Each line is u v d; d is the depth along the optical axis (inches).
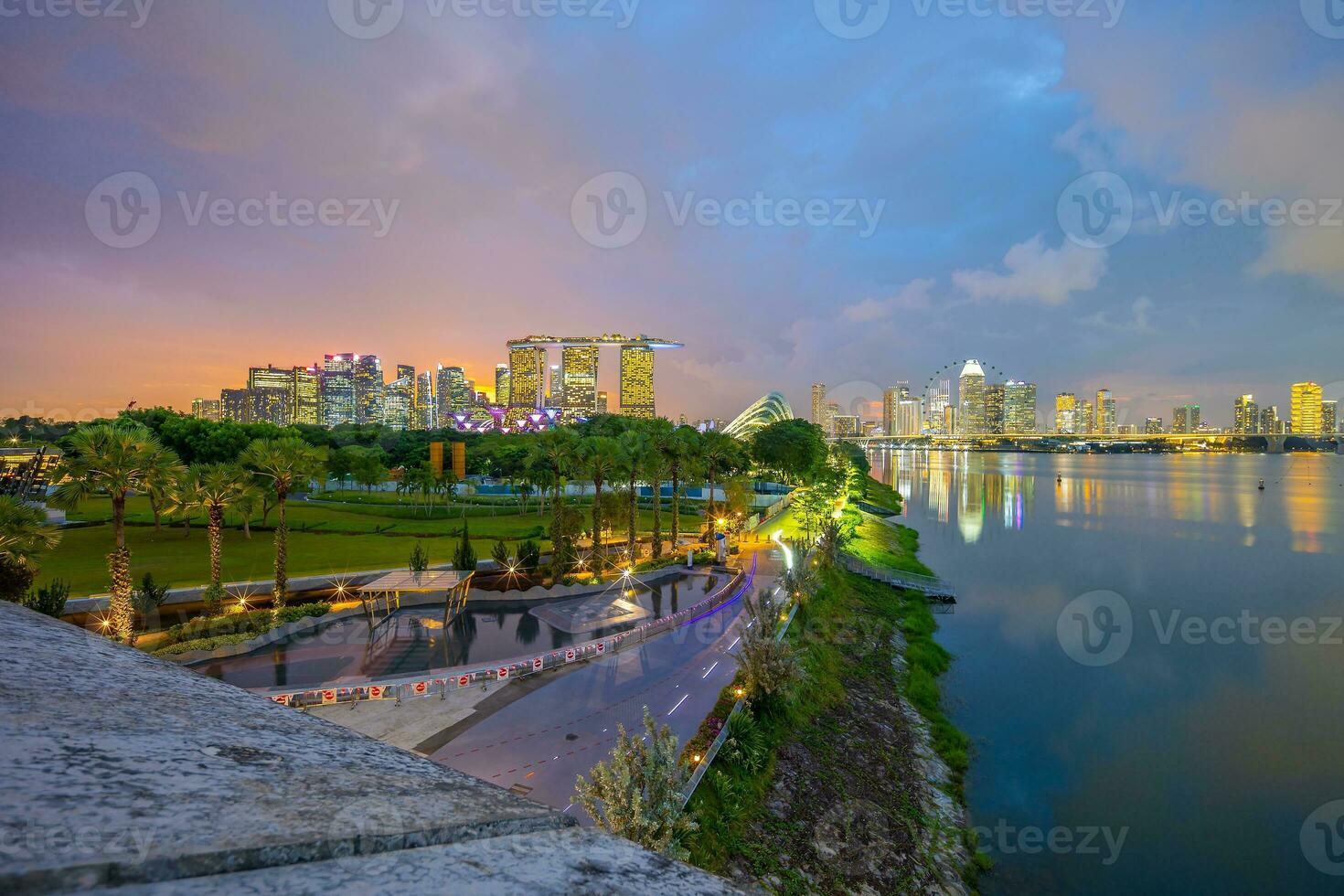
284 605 1252.5
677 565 1839.3
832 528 2031.3
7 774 37.9
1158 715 1173.7
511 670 983.0
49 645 79.6
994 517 3705.7
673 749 556.7
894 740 1033.5
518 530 2301.9
